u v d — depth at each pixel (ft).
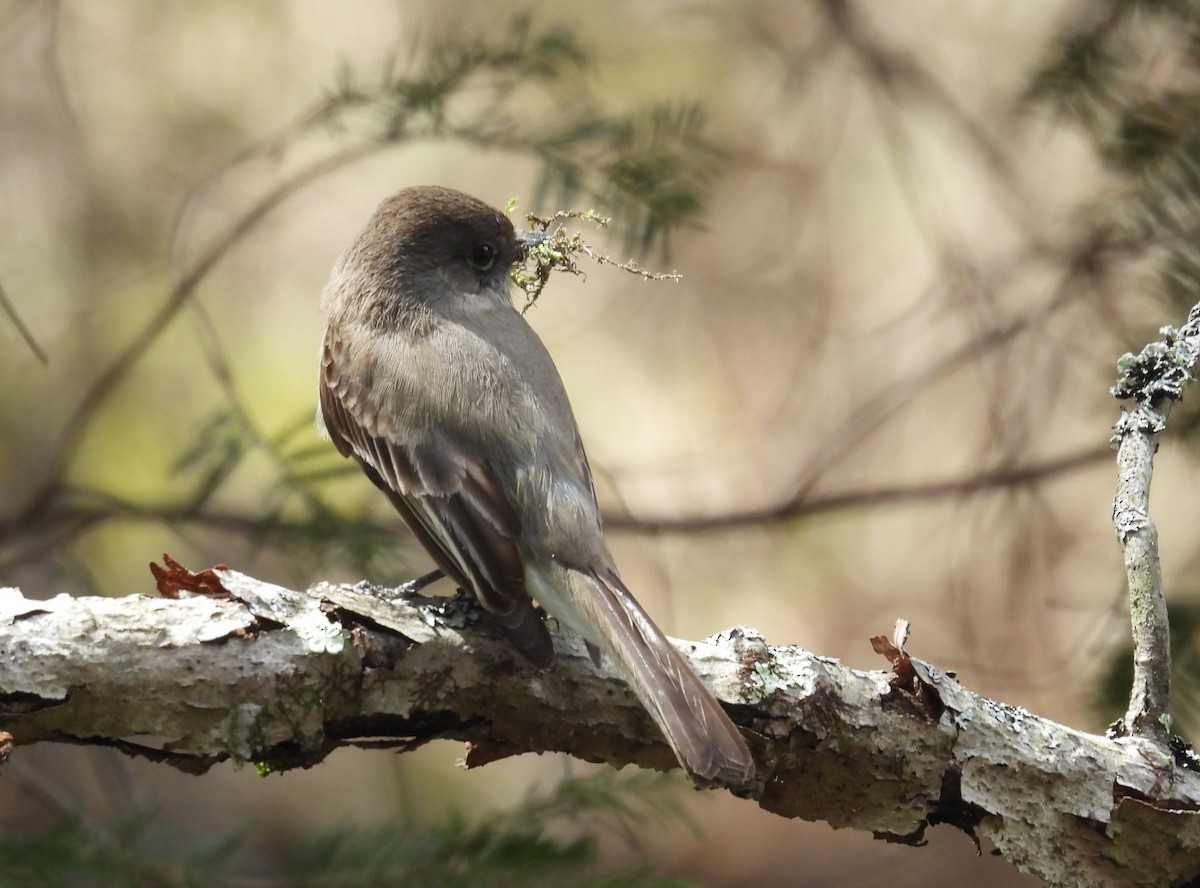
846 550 45.32
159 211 41.63
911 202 38.50
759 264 46.39
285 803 42.60
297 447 29.91
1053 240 35.27
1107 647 27.94
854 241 46.16
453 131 29.30
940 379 41.73
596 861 23.11
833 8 38.37
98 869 22.02
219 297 41.73
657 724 20.15
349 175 44.83
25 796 34.99
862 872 45.91
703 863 45.93
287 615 19.10
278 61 42.39
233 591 18.98
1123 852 20.95
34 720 18.20
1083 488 40.83
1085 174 37.35
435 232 27.78
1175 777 21.09
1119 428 23.27
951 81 40.98
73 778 38.11
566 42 29.50
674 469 44.62
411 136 29.45
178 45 42.22
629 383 48.42
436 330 26.78
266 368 41.91
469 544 24.34
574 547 24.16
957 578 40.22
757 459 46.57
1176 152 28.40
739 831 47.01
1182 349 23.39
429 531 24.86
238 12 42.39
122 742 18.67
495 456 24.85
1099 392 33.01
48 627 18.19
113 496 31.07
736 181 43.14
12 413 39.70
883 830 21.06
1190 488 42.19
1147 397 23.29
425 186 28.76
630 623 21.27
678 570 44.75
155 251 41.39
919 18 41.86
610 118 29.53
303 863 22.67
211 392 40.22
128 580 34.14
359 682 19.34
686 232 41.83
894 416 45.47
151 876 22.34
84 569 30.76
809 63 39.88
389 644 19.42
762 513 35.63
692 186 29.35
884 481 44.78
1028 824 20.88
